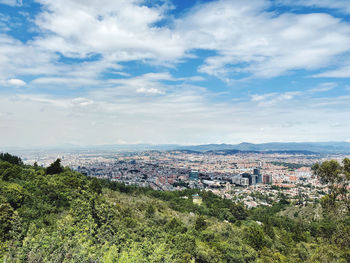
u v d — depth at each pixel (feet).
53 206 122.72
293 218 341.21
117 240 106.63
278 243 202.28
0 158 235.20
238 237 195.72
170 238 149.38
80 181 182.91
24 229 86.69
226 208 359.46
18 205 110.73
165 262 103.71
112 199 219.20
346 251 89.35
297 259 166.61
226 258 149.38
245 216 330.34
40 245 73.41
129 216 173.99
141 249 106.42
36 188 136.05
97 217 121.08
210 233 187.83
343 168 85.10
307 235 252.01
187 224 233.35
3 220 86.74
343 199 86.58
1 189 115.55
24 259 69.62
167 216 239.71
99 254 77.77
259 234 191.01
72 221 103.96
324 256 101.76
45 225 100.58
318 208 329.52
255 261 149.79
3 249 71.46
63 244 75.10
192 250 140.15
